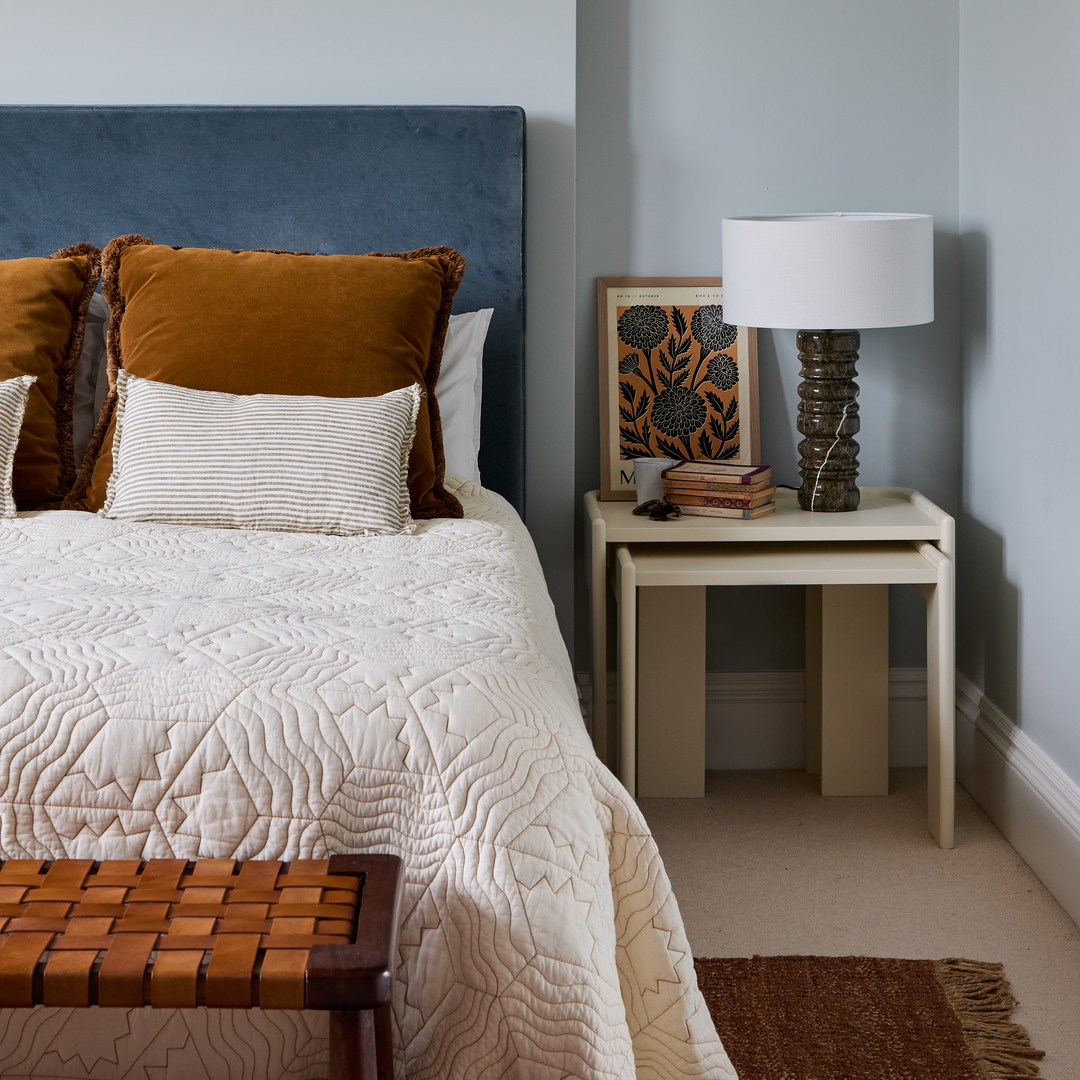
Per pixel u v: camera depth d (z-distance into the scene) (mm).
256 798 1208
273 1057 1208
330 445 2107
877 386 2932
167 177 2670
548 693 1356
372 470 2104
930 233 2486
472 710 1252
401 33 2701
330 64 2711
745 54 2809
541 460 2881
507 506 2467
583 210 2863
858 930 2193
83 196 2672
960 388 2906
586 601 2982
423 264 2430
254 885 1119
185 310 2303
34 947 1005
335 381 2264
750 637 3025
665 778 2830
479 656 1372
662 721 2803
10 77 2701
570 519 2904
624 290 2887
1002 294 2584
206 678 1279
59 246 2686
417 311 2385
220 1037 1205
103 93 2709
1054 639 2328
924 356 2916
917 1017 1904
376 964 982
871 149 2840
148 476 2098
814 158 2844
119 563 1765
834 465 2631
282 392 2252
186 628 1431
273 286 2318
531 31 2707
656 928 1345
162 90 2713
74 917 1060
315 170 2676
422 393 2297
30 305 2348
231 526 2090
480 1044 1160
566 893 1184
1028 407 2443
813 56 2811
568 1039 1153
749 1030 1873
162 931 1036
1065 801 2254
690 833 2621
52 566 1738
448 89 2727
